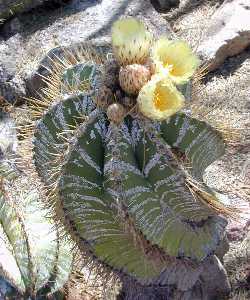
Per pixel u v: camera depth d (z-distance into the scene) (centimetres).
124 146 45
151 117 43
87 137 46
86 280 65
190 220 50
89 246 50
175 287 56
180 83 45
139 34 45
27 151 55
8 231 62
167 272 54
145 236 47
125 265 51
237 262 65
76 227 49
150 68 45
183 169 46
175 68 45
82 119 49
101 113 47
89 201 47
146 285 53
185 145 47
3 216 63
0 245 62
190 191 47
